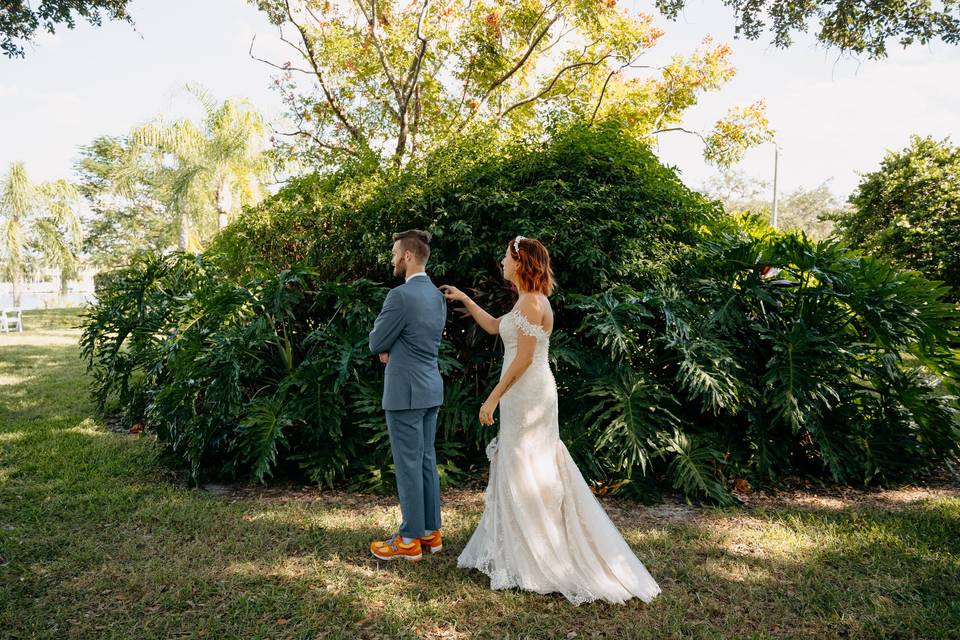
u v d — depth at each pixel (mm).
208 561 3260
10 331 17906
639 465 4531
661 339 4641
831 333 4930
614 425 4363
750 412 4734
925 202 12648
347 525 3762
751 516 4047
